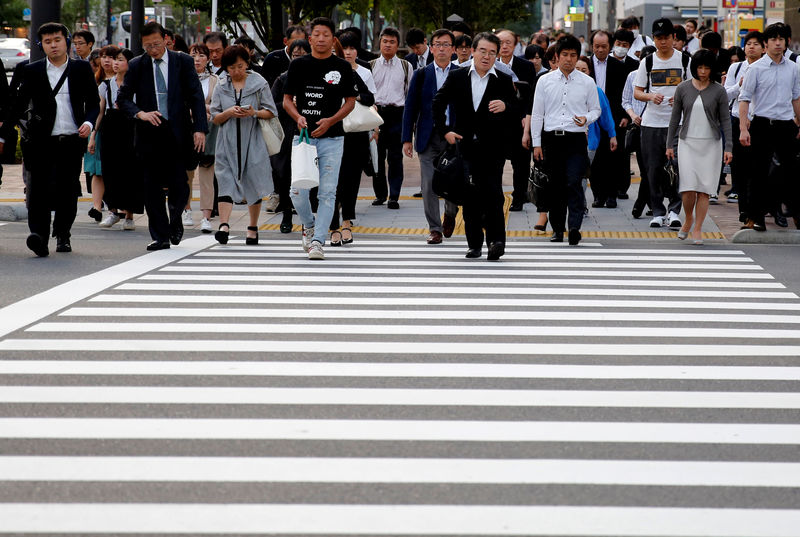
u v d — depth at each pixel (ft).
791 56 83.82
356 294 53.72
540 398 35.81
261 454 29.96
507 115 63.05
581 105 70.44
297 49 77.05
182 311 49.03
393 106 86.74
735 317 49.62
